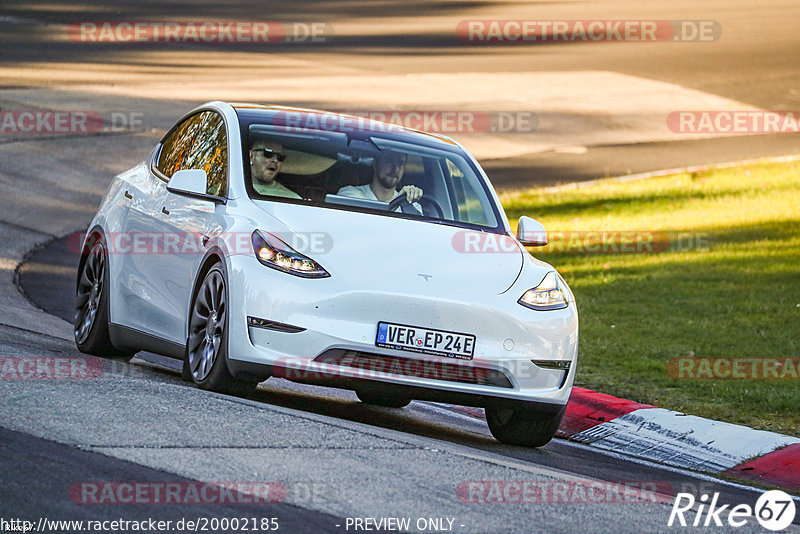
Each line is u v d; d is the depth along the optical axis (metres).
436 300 24.69
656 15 160.00
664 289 53.09
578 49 134.88
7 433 18.73
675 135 98.12
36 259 49.72
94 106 86.56
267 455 19.25
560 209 72.94
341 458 19.78
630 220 70.25
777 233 66.62
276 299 24.25
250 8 155.38
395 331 24.42
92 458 17.88
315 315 24.20
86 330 31.59
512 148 89.94
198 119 30.89
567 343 26.00
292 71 112.25
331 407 29.14
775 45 139.62
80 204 61.72
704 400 34.34
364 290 24.41
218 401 23.02
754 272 56.88
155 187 30.39
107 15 137.88
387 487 18.33
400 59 124.06
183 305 27.02
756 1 173.50
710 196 77.19
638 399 34.22
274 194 26.78
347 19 152.25
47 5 141.00
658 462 29.05
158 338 28.17
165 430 20.02
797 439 29.17
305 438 20.81
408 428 27.69
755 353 40.97
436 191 28.61
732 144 95.19
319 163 27.94
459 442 26.45
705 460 29.05
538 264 27.39
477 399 25.05
